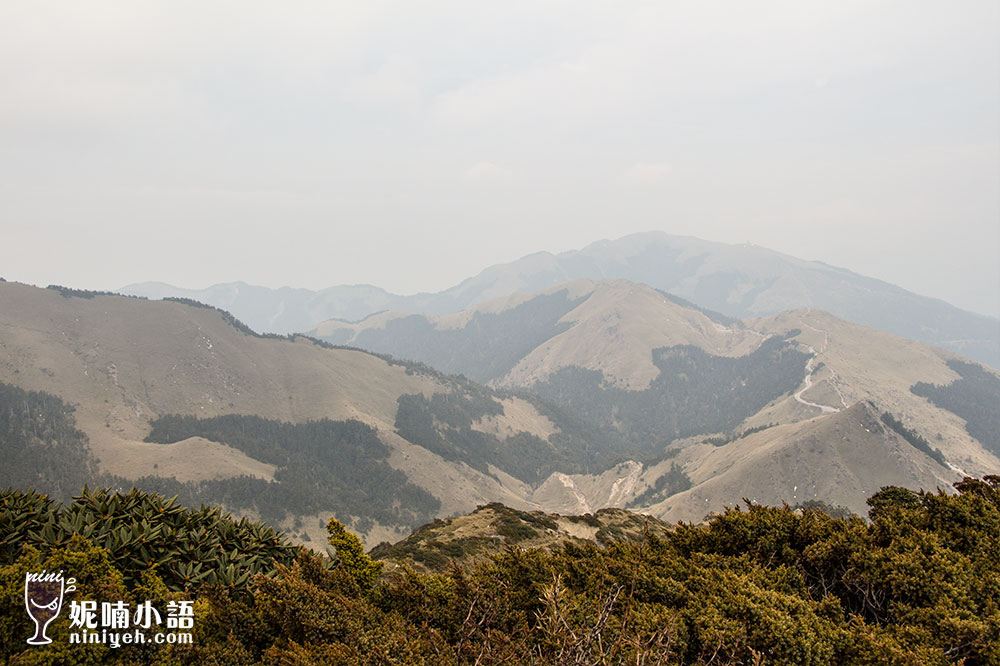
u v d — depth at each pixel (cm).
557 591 1400
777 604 1839
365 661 1349
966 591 1905
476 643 1452
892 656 1578
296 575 1731
